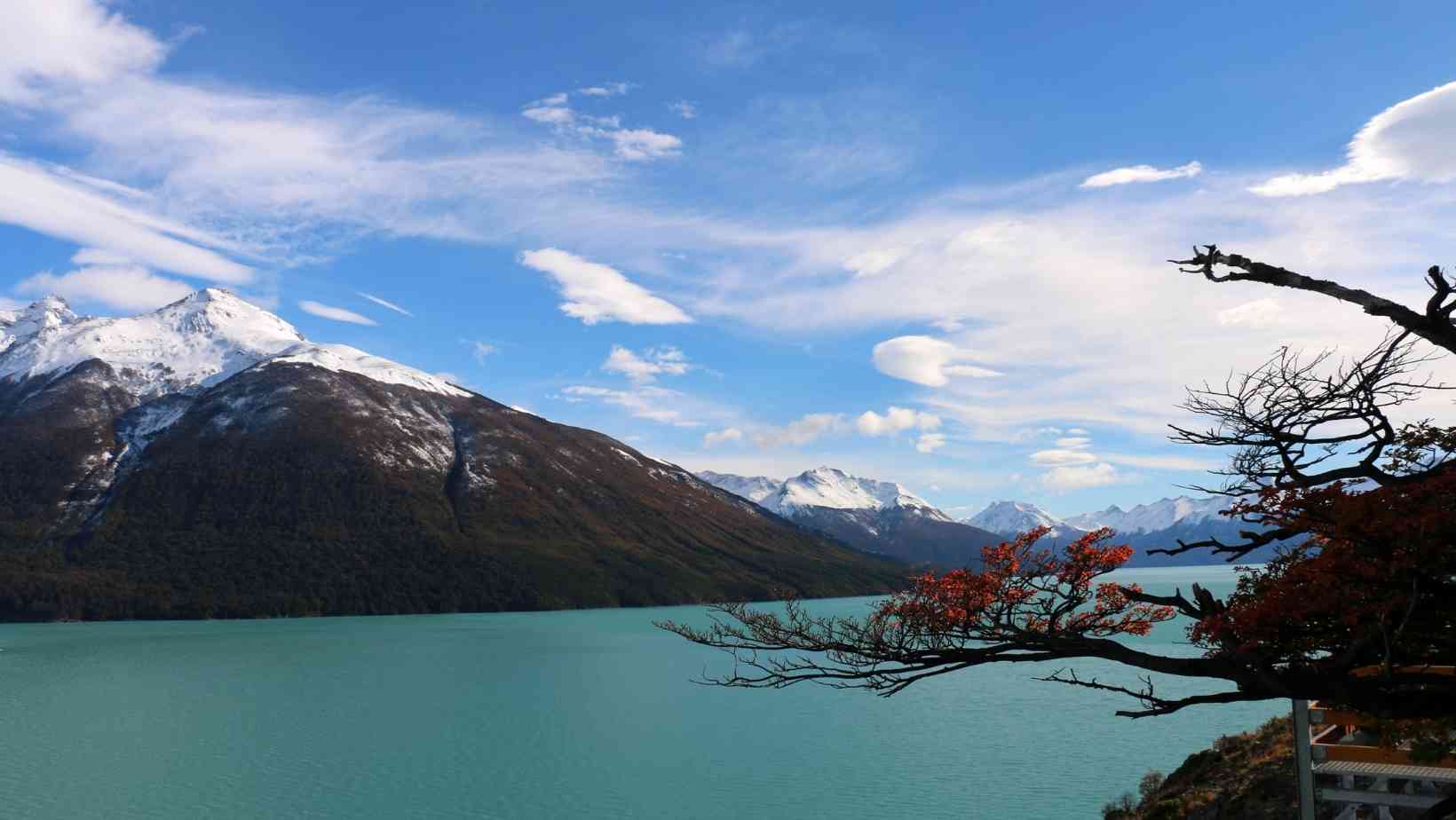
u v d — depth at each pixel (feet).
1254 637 41.42
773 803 222.07
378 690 433.07
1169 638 468.34
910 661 48.42
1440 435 43.88
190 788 247.09
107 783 254.06
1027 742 285.64
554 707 380.58
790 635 51.42
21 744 309.42
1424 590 38.99
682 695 410.52
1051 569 48.55
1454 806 43.55
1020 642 47.34
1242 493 46.34
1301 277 43.34
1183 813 109.81
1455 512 37.88
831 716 350.64
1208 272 45.83
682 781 247.50
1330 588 40.06
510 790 241.55
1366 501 40.01
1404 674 40.32
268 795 239.09
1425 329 40.75
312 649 611.47
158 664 536.42
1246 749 125.29
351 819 216.95
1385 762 51.88
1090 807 207.31
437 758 282.56
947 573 50.55
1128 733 290.97
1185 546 46.52
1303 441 44.96
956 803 214.48
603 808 221.46
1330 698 41.55
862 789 232.32
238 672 497.46
